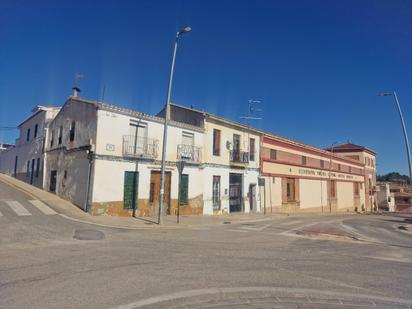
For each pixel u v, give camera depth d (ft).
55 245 31.22
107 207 58.13
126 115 62.23
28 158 96.89
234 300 18.24
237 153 88.99
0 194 61.46
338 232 54.54
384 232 60.75
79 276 21.13
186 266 25.11
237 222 65.21
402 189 265.13
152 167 66.08
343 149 197.77
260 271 24.71
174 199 70.49
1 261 24.25
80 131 63.72
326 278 23.56
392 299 19.27
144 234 41.45
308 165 127.44
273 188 103.71
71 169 65.16
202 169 77.92
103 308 16.11
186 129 74.33
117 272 22.47
